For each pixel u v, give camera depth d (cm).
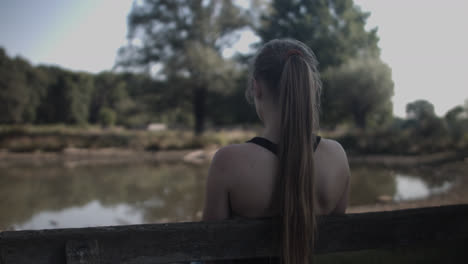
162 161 1359
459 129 1456
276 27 2420
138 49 2194
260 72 88
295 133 80
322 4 2520
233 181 82
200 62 2045
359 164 1194
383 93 1956
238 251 85
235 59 2484
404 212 98
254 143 84
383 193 706
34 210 563
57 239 77
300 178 79
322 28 2512
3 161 1284
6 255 75
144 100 2328
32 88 3278
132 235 80
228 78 2130
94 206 601
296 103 81
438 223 101
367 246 95
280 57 86
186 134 2014
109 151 1630
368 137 1514
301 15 2486
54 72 3575
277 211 85
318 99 93
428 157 1283
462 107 1546
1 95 2919
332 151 91
